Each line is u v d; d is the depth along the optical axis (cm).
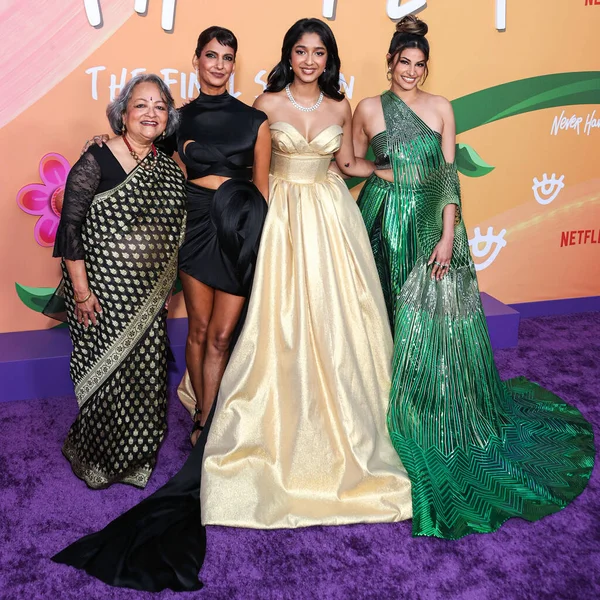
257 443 247
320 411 248
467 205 378
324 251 250
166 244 246
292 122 254
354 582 209
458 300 275
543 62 364
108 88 307
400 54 262
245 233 247
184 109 252
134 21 302
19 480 256
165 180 244
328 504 238
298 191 255
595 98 379
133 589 205
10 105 299
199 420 284
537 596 204
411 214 271
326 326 247
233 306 262
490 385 283
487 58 354
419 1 332
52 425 292
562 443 279
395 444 261
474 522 233
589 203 397
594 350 368
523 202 386
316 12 322
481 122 364
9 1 287
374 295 264
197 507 241
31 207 313
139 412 255
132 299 245
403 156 268
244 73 321
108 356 249
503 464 263
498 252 391
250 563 217
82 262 241
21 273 322
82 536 228
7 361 304
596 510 242
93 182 234
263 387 250
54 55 298
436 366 270
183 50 311
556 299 411
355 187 352
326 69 255
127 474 256
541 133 376
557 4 356
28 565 214
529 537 229
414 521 232
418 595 204
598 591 205
